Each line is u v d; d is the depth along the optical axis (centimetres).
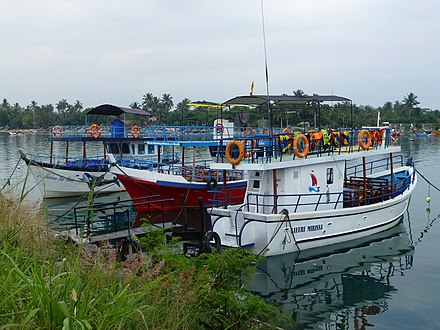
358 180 2075
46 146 7206
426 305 1162
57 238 835
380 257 1563
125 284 582
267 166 1479
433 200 2631
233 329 682
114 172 2445
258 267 1438
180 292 625
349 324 1061
